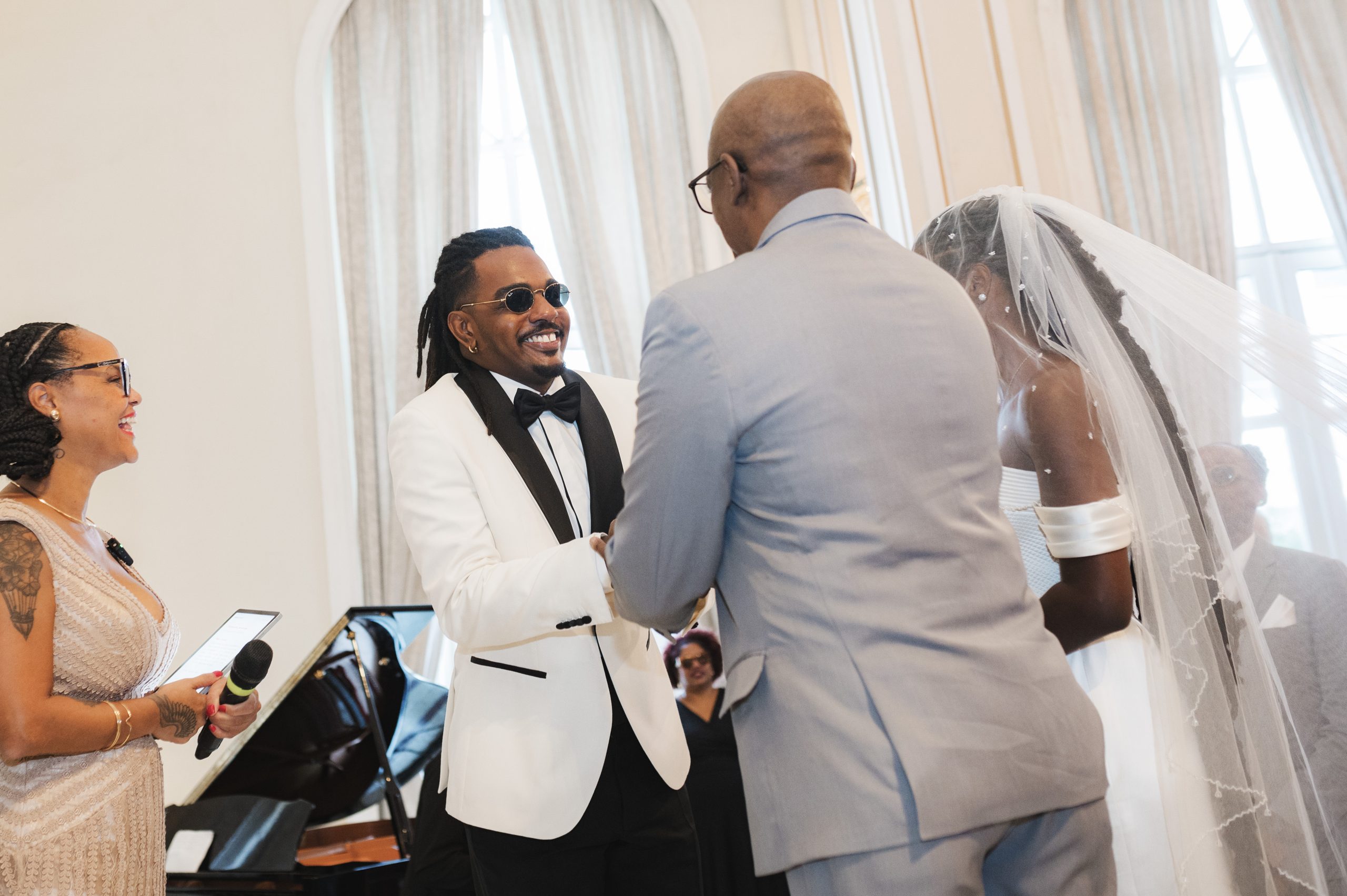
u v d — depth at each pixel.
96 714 1.71
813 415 1.21
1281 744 1.62
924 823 1.09
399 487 1.79
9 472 1.80
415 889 2.58
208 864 3.01
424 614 3.23
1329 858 1.63
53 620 1.70
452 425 1.80
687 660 4.00
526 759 1.68
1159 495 1.66
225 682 1.95
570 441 1.91
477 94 5.34
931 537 1.21
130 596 1.86
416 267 5.15
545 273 1.89
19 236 4.96
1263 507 1.80
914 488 1.22
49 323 1.91
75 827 1.69
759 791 1.22
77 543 1.81
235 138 5.11
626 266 5.36
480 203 5.46
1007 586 1.26
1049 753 1.18
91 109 5.06
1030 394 1.69
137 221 5.00
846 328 1.25
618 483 1.86
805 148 1.39
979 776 1.12
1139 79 5.35
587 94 5.41
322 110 5.20
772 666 1.22
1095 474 1.63
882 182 4.27
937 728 1.13
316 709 3.35
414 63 5.33
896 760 1.13
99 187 5.01
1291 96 5.35
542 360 1.87
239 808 3.18
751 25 5.41
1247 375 1.82
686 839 1.80
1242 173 5.57
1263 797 1.59
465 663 1.79
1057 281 1.73
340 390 5.01
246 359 4.97
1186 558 1.64
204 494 4.85
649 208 5.29
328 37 5.24
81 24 5.12
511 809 1.65
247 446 4.91
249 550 4.84
